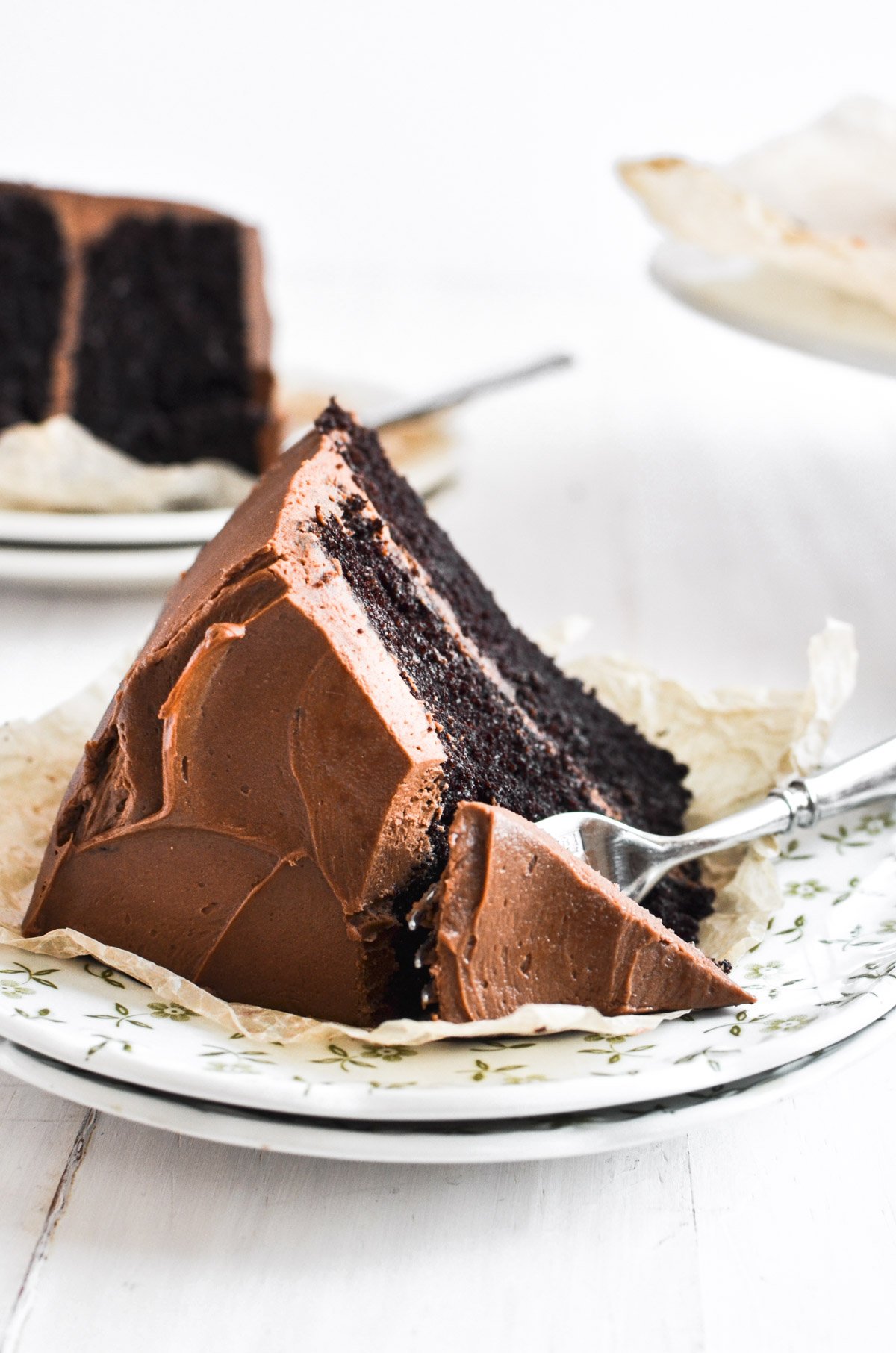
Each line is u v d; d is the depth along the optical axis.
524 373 1.09
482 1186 0.63
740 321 0.92
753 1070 0.62
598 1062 0.62
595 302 1.63
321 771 0.65
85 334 1.18
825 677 0.76
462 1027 0.62
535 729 0.74
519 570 0.97
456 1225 0.62
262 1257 0.61
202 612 0.65
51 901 0.67
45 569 0.89
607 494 1.12
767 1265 0.61
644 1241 0.62
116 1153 0.64
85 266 1.18
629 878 0.69
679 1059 0.62
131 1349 0.59
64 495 0.96
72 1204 0.62
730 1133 0.65
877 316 0.91
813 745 0.76
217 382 1.20
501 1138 0.61
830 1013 0.63
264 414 1.17
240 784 0.65
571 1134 0.61
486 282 1.73
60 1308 0.60
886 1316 0.60
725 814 0.77
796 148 1.03
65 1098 0.62
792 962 0.67
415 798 0.65
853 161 1.02
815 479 1.16
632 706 0.81
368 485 0.75
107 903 0.67
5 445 0.97
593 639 0.90
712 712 0.79
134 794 0.66
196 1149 0.64
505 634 0.79
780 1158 0.64
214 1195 0.63
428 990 0.64
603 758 0.77
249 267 1.19
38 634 0.89
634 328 1.54
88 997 0.64
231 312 1.19
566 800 0.73
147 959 0.67
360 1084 0.61
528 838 0.64
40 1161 0.63
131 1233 0.62
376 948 0.65
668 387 1.37
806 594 0.94
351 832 0.65
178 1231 0.62
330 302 1.58
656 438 1.24
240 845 0.65
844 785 0.72
